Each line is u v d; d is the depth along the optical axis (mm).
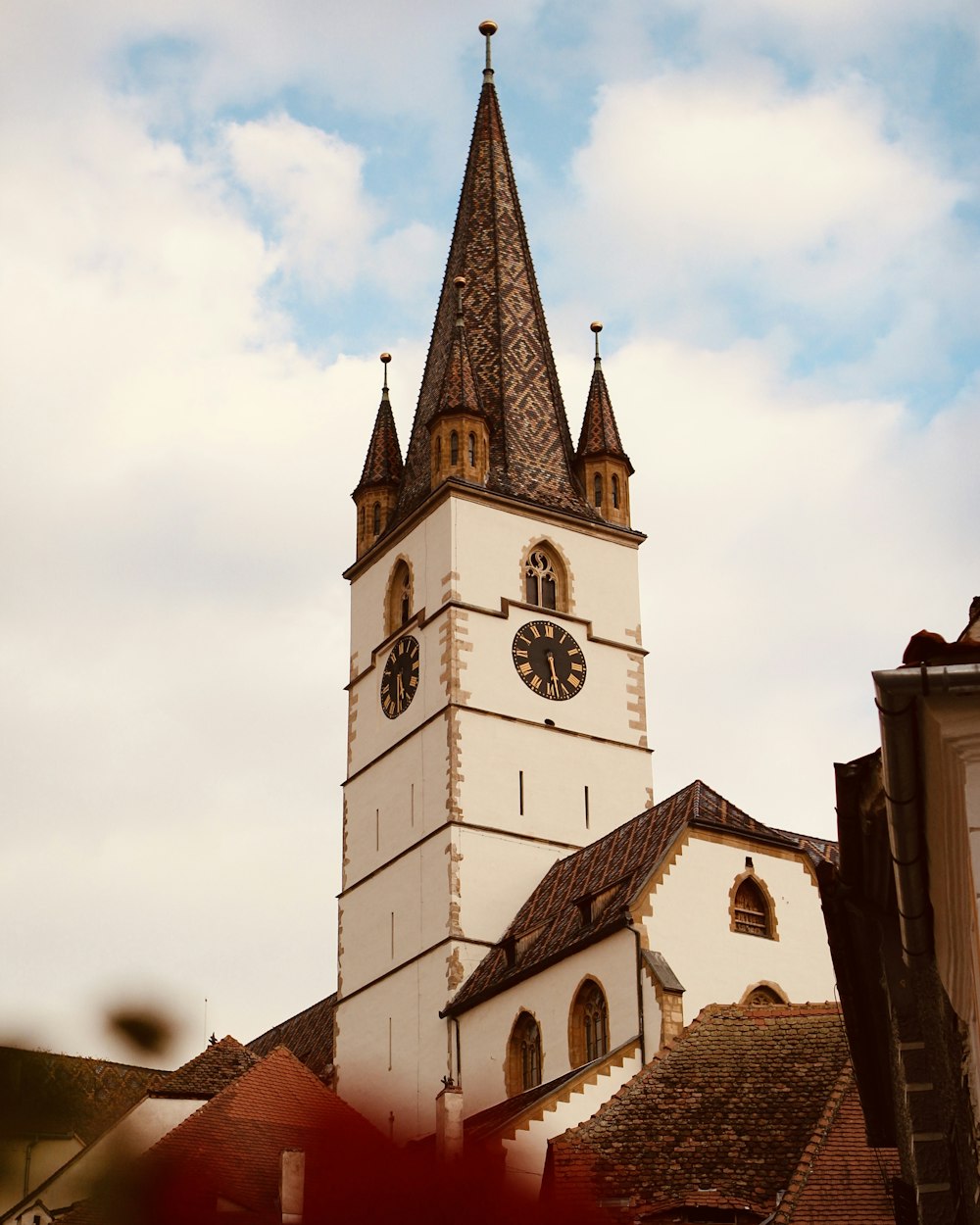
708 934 65562
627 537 86688
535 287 93938
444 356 91625
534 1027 68812
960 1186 22703
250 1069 61312
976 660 17484
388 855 80438
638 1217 41719
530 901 76000
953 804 17609
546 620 82438
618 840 73000
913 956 20984
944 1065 22500
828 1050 46125
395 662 83625
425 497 84625
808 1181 38125
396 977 77500
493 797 78000
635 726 82812
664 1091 46438
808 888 68250
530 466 86688
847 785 21594
